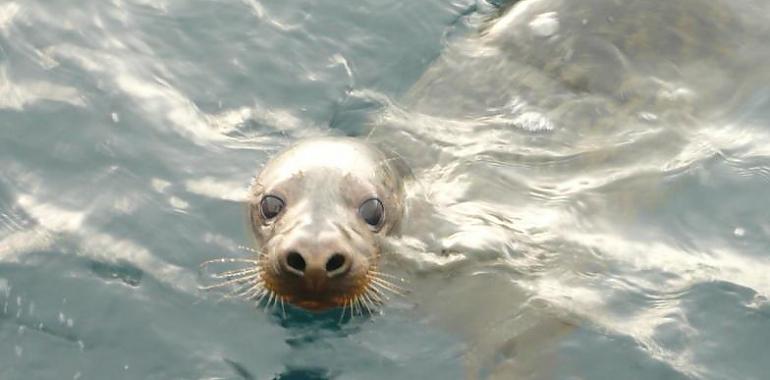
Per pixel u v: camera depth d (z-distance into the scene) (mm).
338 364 7418
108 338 7562
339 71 10391
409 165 9211
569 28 10031
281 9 10875
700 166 9148
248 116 9867
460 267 8289
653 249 8492
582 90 9688
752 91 9781
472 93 9945
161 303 7867
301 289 7352
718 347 7523
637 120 9508
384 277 8125
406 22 10859
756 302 7875
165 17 10680
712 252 8445
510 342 7621
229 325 7711
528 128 9547
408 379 7309
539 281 8188
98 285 7973
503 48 10234
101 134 9383
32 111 9484
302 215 7707
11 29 10266
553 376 7309
